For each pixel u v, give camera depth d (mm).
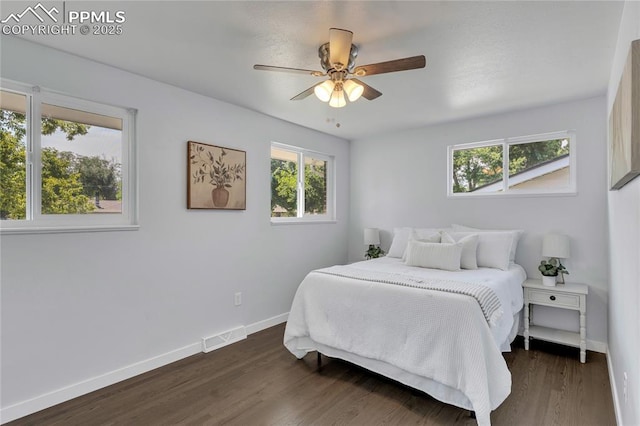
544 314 3340
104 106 2490
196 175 3010
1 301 2008
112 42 2125
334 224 4684
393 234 4453
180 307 2916
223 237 3273
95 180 2453
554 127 3303
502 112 3545
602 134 3068
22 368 2078
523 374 2641
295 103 3307
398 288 2354
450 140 3986
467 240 3213
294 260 4070
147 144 2691
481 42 2096
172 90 2855
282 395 2334
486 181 3797
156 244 2750
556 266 3174
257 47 2186
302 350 2840
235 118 3369
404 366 2193
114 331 2496
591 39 2047
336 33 1651
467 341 1988
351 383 2502
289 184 4145
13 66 2055
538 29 1942
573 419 2053
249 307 3523
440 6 1730
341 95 2129
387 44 2121
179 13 1807
